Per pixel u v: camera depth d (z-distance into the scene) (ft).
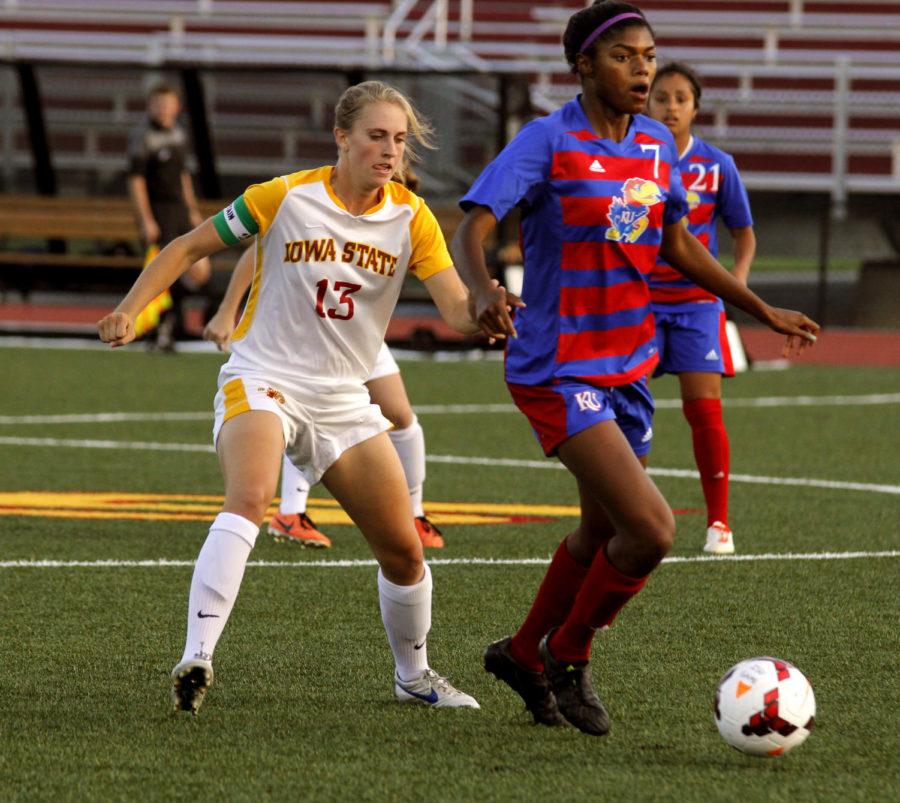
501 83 220.02
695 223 96.07
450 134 257.55
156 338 223.10
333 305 58.70
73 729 55.67
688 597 79.36
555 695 56.13
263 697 60.54
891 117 332.19
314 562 88.58
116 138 318.65
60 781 49.70
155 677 63.31
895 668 65.36
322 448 59.11
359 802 47.93
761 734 51.65
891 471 125.80
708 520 92.73
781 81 335.67
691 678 63.72
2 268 241.35
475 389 183.21
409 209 59.00
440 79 256.93
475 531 98.94
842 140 291.38
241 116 315.17
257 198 58.34
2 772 50.57
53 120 318.24
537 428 58.18
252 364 59.67
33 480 117.19
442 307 59.72
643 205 57.93
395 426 91.04
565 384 57.62
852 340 251.60
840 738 55.16
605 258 57.72
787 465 128.67
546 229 57.93
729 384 192.13
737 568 87.15
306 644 69.31
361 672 64.69
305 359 59.26
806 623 73.77
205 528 98.94
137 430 145.79
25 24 345.51
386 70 223.92
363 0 348.38
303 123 314.96
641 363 59.21
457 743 54.75
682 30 338.34
